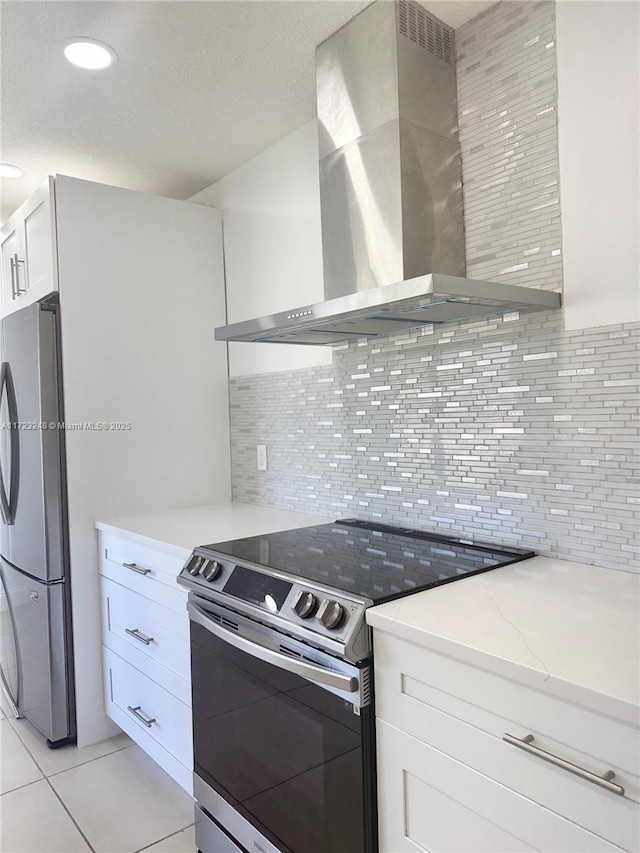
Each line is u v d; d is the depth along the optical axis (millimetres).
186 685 1819
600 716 832
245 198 2600
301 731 1318
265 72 1895
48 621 2271
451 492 1781
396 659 1128
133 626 2121
